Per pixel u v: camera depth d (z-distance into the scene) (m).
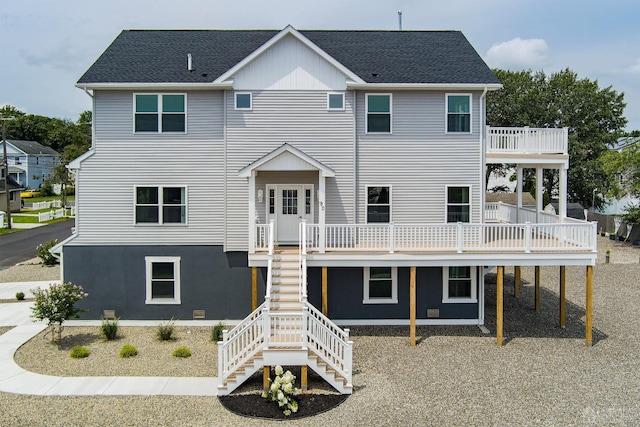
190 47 20.84
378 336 17.30
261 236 17.78
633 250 35.38
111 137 18.27
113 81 17.78
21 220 50.28
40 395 12.58
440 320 18.53
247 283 18.52
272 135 18.36
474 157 18.67
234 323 18.45
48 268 28.55
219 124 18.36
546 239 18.39
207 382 13.47
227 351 13.41
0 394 12.60
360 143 18.55
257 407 12.08
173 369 14.31
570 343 16.70
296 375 14.02
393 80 18.22
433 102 18.55
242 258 18.50
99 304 18.50
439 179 18.69
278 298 15.38
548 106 49.16
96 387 13.07
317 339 13.23
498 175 55.97
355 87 18.12
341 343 13.14
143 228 18.42
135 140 18.30
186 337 17.16
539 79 51.06
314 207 18.81
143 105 18.25
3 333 17.33
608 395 12.84
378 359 15.23
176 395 12.70
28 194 74.06
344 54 20.45
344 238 17.92
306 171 18.72
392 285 18.45
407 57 20.17
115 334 16.98
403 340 16.91
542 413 11.89
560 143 19.38
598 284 25.42
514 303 21.77
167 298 18.61
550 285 25.31
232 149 18.31
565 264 16.41
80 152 65.88
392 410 12.02
